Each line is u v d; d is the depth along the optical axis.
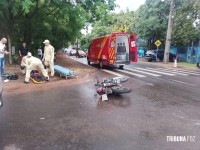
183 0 34.56
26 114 7.11
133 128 6.04
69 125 6.22
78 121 6.54
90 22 20.64
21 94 9.69
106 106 8.08
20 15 20.05
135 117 6.92
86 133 5.69
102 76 15.41
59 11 20.31
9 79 12.49
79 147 4.94
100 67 22.05
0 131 5.79
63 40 26.81
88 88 11.10
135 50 20.42
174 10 35.50
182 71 20.80
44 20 22.47
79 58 40.31
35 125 6.20
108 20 20.50
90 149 4.85
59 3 18.33
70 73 13.57
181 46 37.62
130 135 5.58
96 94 9.87
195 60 31.77
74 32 22.39
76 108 7.80
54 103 8.38
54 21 23.00
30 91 10.29
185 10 32.34
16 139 5.33
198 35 32.94
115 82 9.71
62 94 9.80
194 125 6.32
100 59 21.95
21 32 23.50
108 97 9.43
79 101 8.71
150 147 4.96
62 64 23.38
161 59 35.91
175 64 25.88
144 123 6.42
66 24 22.16
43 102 8.50
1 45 12.09
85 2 19.36
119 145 5.04
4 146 4.98
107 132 5.75
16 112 7.30
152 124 6.35
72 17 18.83
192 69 23.69
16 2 16.05
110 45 20.17
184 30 33.41
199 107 8.09
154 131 5.85
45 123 6.36
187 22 33.19
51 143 5.13
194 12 31.58
